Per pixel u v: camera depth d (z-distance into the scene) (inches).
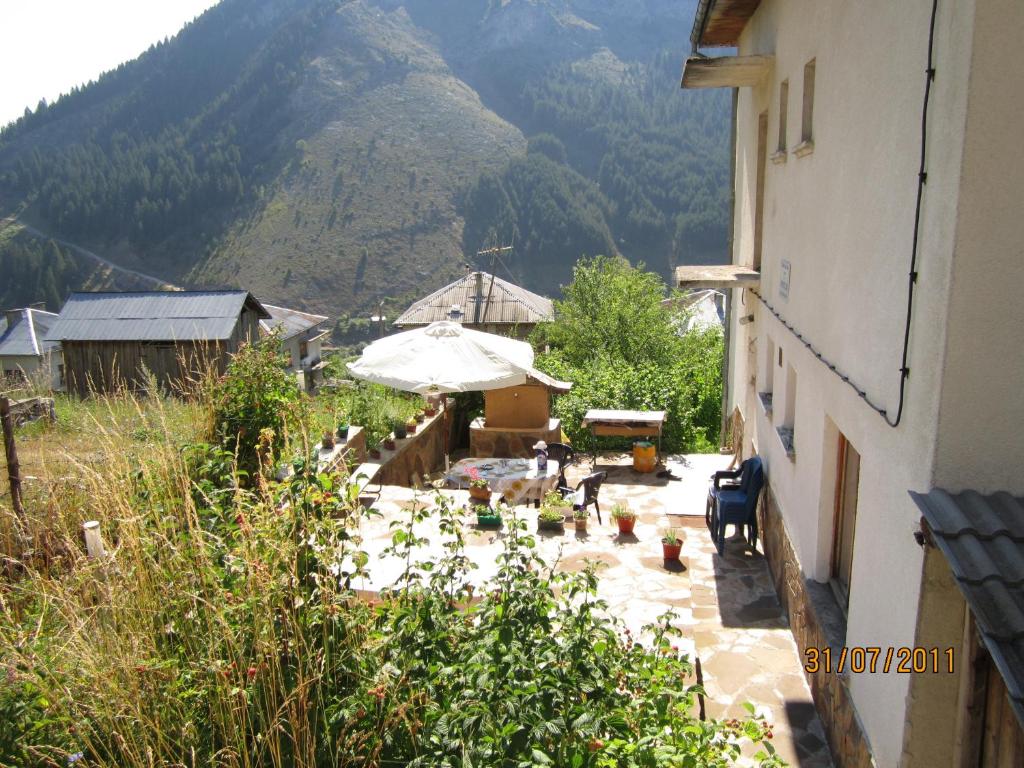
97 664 119.4
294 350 1644.9
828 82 208.1
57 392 681.6
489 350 423.5
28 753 114.3
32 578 156.4
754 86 367.9
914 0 138.9
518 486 375.6
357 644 135.5
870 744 156.9
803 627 225.3
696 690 153.1
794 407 272.8
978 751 127.0
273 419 248.5
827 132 207.9
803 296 239.3
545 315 1272.1
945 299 122.3
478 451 510.9
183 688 125.3
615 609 260.2
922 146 132.3
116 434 195.9
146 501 172.1
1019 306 120.5
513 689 123.6
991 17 113.8
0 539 185.0
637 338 803.4
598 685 133.0
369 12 6737.2
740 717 202.5
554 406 564.7
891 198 150.9
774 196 306.0
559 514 335.9
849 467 204.1
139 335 895.7
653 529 343.0
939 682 129.2
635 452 464.1
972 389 122.9
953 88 120.6
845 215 187.3
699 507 370.9
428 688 127.4
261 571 128.6
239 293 948.0
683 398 553.0
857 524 173.8
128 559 144.3
